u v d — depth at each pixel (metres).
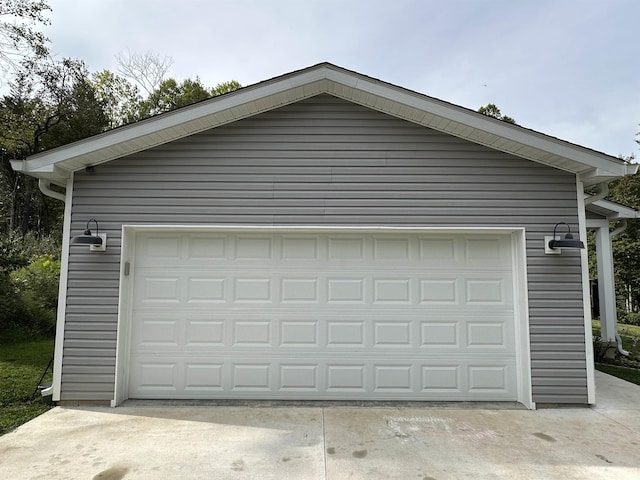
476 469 3.10
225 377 4.85
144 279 4.93
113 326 4.65
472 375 4.85
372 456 3.31
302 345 4.89
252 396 4.83
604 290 7.98
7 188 23.84
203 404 4.65
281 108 4.96
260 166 4.89
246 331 4.90
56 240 17.30
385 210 4.84
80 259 4.72
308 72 4.64
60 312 4.64
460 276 4.96
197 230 4.91
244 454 3.34
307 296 4.95
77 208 4.78
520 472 3.06
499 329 4.89
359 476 2.98
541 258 4.74
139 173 4.84
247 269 4.97
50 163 4.45
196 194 4.84
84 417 4.20
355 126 4.94
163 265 4.95
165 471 3.05
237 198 4.86
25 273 10.61
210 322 4.91
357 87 4.64
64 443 3.55
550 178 4.83
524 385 4.68
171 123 4.57
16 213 23.31
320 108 4.96
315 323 4.92
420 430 3.88
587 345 4.62
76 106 21.72
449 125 4.75
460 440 3.64
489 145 4.85
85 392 4.57
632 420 4.17
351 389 4.86
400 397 4.84
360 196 4.86
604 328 7.88
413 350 4.89
